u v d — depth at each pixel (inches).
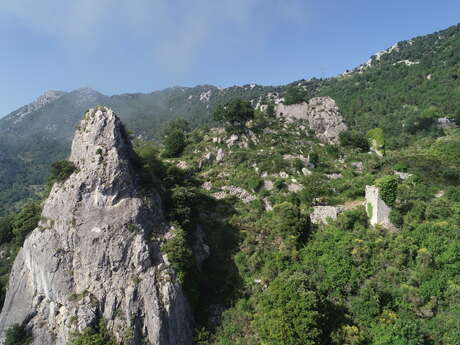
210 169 3198.8
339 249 1946.4
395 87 6815.9
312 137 3954.2
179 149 3649.1
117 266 1764.3
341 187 2539.4
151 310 1673.2
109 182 1894.7
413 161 2783.0
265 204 2605.8
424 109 5403.5
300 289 1604.3
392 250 1877.5
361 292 1736.0
